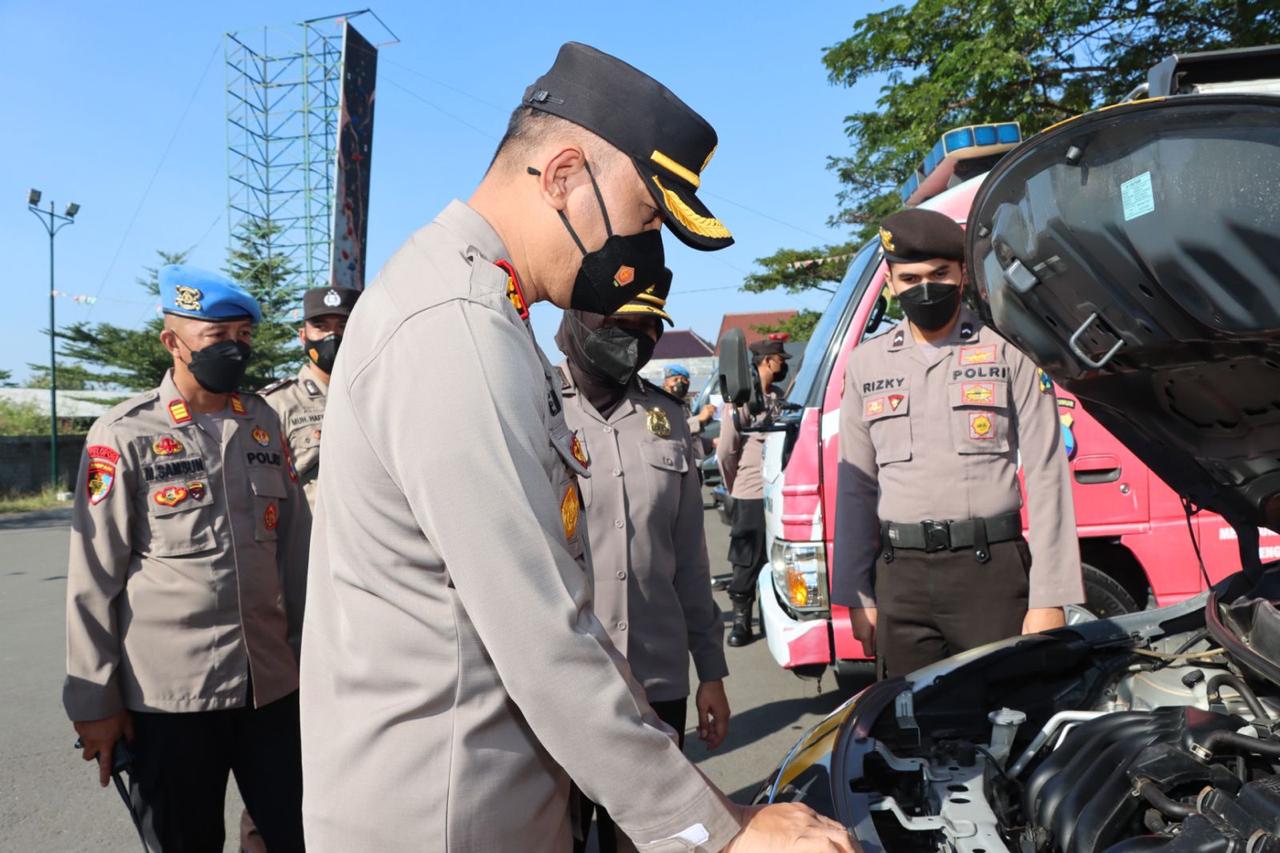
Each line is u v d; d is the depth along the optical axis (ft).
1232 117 4.48
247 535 8.36
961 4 32.89
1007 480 8.53
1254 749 4.79
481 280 3.73
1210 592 6.62
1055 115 31.76
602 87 3.98
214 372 8.24
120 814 12.10
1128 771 4.98
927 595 8.66
